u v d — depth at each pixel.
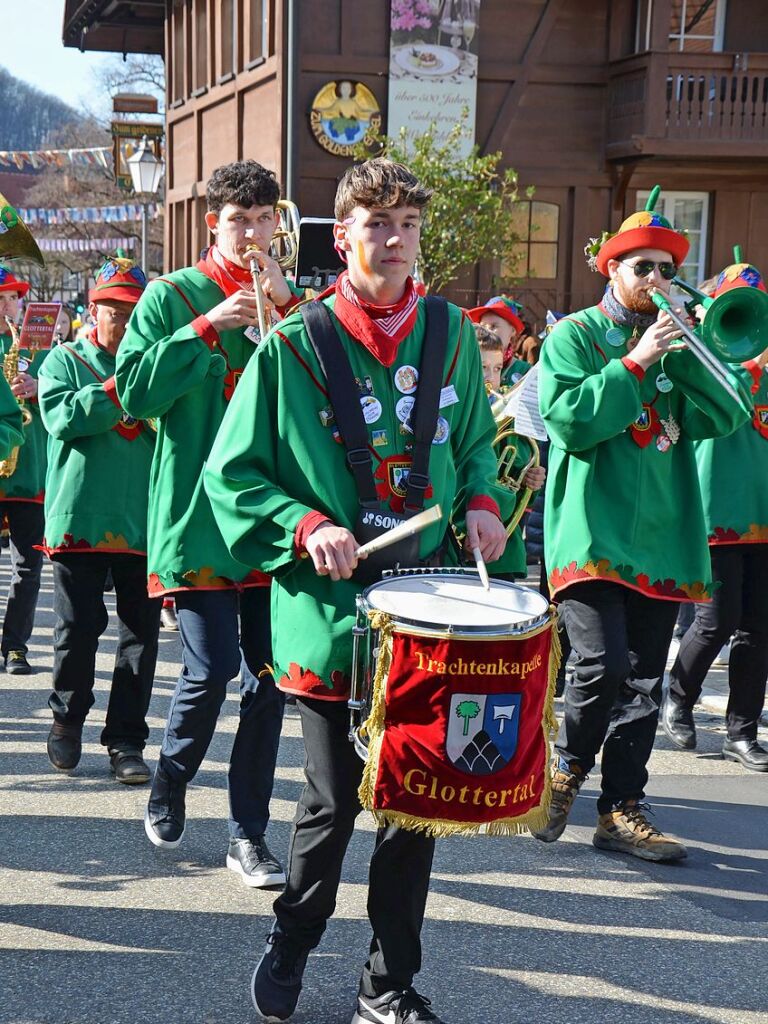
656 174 19.59
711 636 6.01
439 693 2.95
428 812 3.02
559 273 19.81
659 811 5.34
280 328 3.27
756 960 3.90
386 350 3.23
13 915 4.07
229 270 4.50
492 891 4.40
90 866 4.50
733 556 5.90
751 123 18.81
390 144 17.14
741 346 4.31
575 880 4.54
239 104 22.11
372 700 3.02
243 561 3.27
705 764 6.04
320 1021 3.43
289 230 5.01
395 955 3.25
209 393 4.41
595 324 4.68
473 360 3.44
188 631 4.41
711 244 19.89
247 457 3.24
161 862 4.54
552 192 19.66
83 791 5.31
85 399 5.13
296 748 6.03
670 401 4.62
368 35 18.81
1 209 5.02
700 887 4.51
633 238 4.57
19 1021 3.39
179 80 27.72
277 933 3.37
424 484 3.23
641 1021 3.49
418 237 3.23
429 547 3.31
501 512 3.45
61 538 5.27
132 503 5.30
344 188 3.20
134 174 18.41
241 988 3.61
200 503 4.38
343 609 3.19
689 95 18.94
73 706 5.47
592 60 19.50
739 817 5.30
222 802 5.23
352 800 3.25
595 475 4.61
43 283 42.16
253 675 4.43
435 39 18.62
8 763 5.69
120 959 3.77
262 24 20.88
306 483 3.21
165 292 4.48
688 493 4.68
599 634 4.60
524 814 3.10
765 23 19.48
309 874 3.29
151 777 5.44
